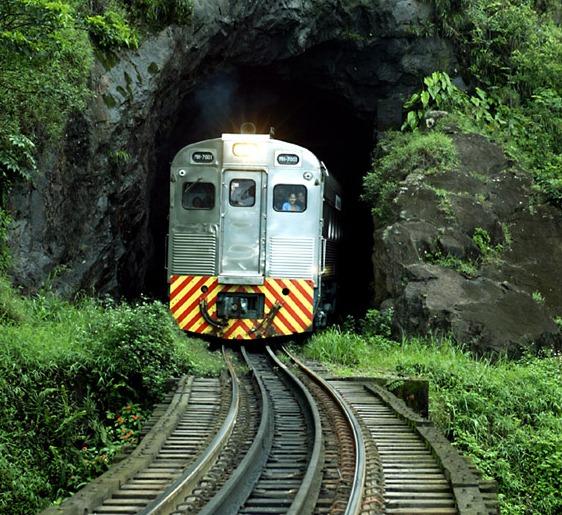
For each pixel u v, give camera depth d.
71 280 16.42
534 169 20.27
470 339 16.39
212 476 7.62
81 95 15.02
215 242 17.39
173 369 12.69
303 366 14.30
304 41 21.59
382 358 15.37
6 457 9.36
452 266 17.77
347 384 13.12
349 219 28.39
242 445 8.99
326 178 19.50
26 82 13.56
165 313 13.09
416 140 20.36
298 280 17.42
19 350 10.84
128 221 19.42
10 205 14.23
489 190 19.16
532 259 18.23
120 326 12.03
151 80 17.75
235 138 17.55
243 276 17.20
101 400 11.27
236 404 10.73
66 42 13.16
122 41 17.09
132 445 9.16
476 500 6.82
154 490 7.09
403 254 17.89
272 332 17.33
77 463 10.03
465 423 12.70
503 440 12.34
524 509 10.99
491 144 20.12
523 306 17.11
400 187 18.98
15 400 10.18
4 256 13.92
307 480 7.01
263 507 6.89
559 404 13.70
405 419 10.35
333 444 8.97
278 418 10.55
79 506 6.20
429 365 14.24
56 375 10.88
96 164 16.77
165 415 10.22
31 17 12.04
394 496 7.19
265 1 20.27
